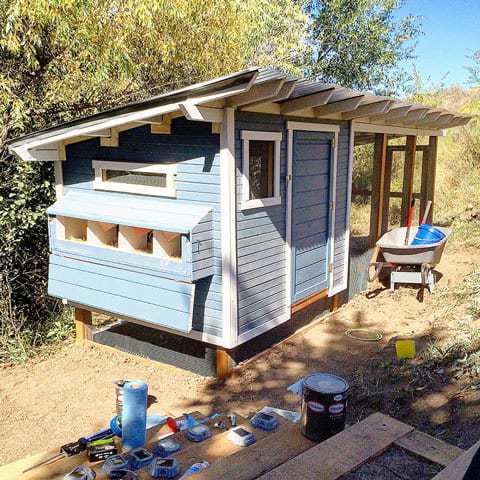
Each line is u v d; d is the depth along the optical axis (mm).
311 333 6598
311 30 14922
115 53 7207
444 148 14789
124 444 3742
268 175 5469
